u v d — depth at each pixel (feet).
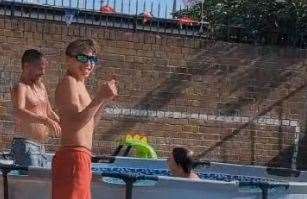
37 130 21.29
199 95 36.70
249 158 37.19
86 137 18.06
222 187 19.88
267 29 38.37
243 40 38.45
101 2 36.76
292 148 37.58
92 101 17.47
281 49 37.47
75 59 18.20
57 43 35.27
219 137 36.94
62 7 36.24
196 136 36.68
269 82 37.35
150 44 36.22
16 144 21.21
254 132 37.22
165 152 36.32
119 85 35.88
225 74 36.96
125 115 35.96
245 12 39.06
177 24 37.91
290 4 38.45
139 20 37.22
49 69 35.06
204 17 40.75
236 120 37.06
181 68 36.52
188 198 19.71
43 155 22.03
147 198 19.62
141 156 32.83
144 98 36.17
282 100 37.47
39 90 21.72
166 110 36.37
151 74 36.24
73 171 17.71
